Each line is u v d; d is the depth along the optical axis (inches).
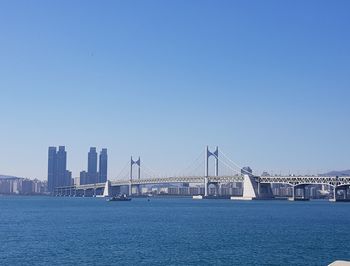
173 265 2123.5
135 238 3125.0
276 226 4178.2
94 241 2952.8
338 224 4451.3
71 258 2290.8
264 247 2696.9
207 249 2603.3
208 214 6289.4
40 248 2625.5
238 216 5797.2
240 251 2536.9
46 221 4798.2
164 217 5541.3
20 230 3718.0
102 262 2185.0
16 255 2379.4
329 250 2596.0
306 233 3521.2
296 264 2167.8
